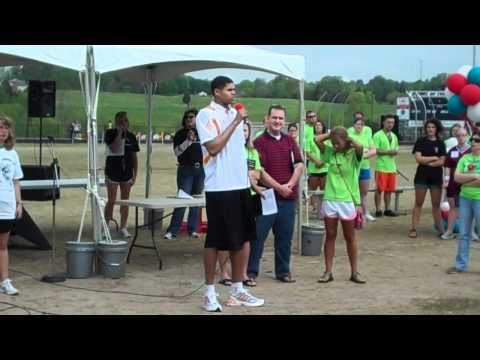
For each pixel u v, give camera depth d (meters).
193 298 6.56
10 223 6.45
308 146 12.49
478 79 10.39
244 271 6.63
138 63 7.44
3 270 6.55
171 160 29.42
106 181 10.02
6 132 6.40
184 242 9.96
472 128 10.92
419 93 39.78
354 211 7.25
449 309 6.20
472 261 8.80
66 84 61.00
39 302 6.26
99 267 7.49
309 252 9.01
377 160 12.81
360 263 8.55
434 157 10.51
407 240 10.41
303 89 8.91
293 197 7.33
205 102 61.62
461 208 8.03
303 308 6.16
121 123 9.94
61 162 25.88
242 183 5.86
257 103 48.44
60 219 12.22
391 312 6.05
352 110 44.78
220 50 7.97
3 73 54.91
